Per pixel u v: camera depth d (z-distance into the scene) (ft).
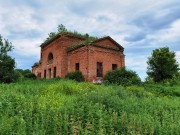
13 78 93.25
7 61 92.43
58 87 54.08
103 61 103.76
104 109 35.27
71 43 115.85
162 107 42.47
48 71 128.67
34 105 33.55
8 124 23.90
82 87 59.88
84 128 26.58
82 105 34.04
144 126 28.53
